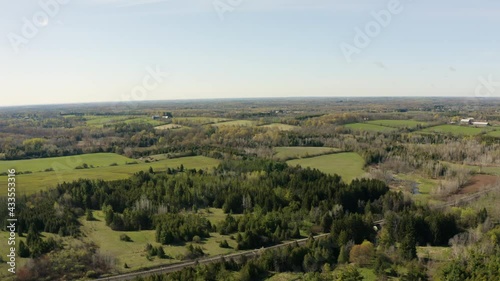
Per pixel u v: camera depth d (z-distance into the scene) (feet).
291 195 393.70
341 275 244.22
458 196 431.02
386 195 399.65
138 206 356.79
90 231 318.45
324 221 341.21
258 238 312.09
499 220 343.46
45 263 255.70
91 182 397.60
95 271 261.65
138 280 241.35
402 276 251.80
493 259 250.37
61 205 339.36
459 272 236.02
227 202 384.88
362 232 312.29
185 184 417.90
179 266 274.98
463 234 312.50
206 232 326.24
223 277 249.34
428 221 324.19
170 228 315.99
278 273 267.39
